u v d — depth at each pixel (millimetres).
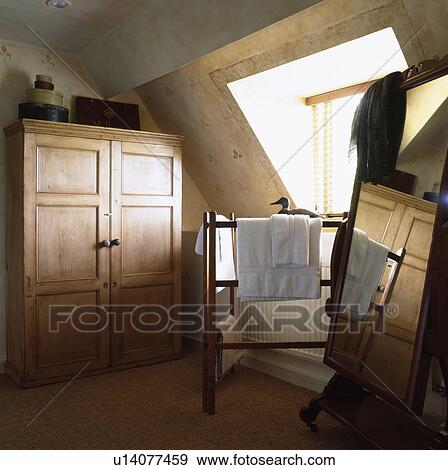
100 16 3023
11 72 3498
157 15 2865
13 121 3512
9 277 3445
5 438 2424
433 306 1802
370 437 2066
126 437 2434
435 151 1977
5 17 3055
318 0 2162
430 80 2053
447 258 1753
